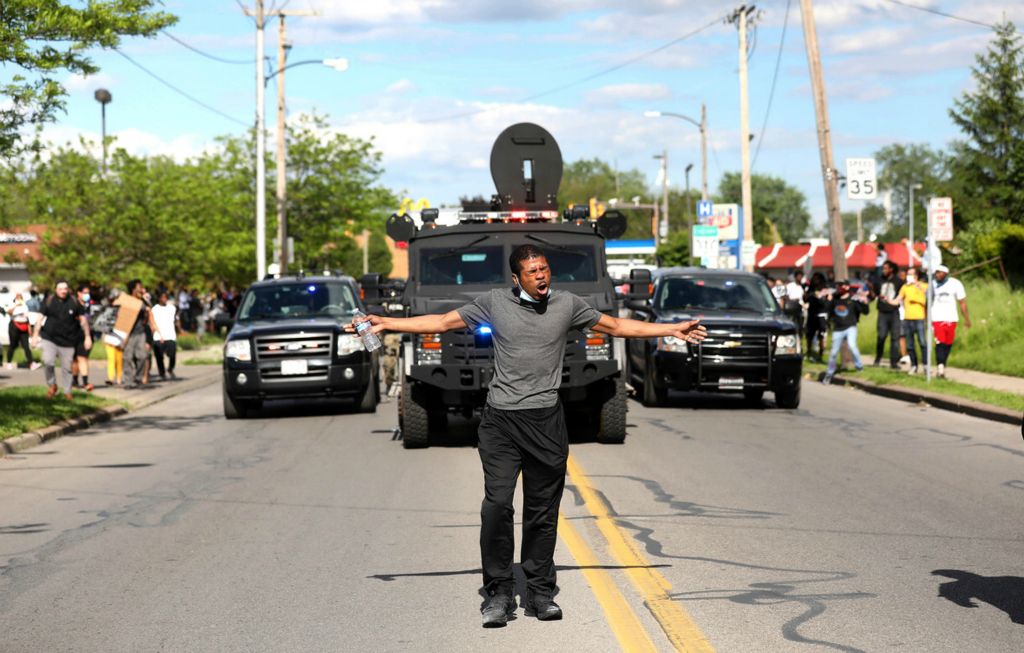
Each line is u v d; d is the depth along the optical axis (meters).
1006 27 68.94
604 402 15.34
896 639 6.66
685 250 80.12
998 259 40.84
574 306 7.19
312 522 10.45
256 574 8.49
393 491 12.12
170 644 6.82
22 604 7.79
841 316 25.61
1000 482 12.24
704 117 57.56
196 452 15.78
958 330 29.94
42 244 46.78
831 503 11.02
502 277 16.27
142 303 26.88
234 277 56.94
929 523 10.02
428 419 16.03
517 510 10.98
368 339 7.21
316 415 20.84
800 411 19.97
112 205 47.25
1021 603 7.41
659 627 6.96
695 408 20.66
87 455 15.69
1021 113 68.56
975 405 18.98
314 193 54.47
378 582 8.20
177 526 10.41
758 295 21.75
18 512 11.34
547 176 18.16
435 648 6.64
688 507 10.89
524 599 7.78
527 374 7.09
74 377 25.70
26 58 17.25
